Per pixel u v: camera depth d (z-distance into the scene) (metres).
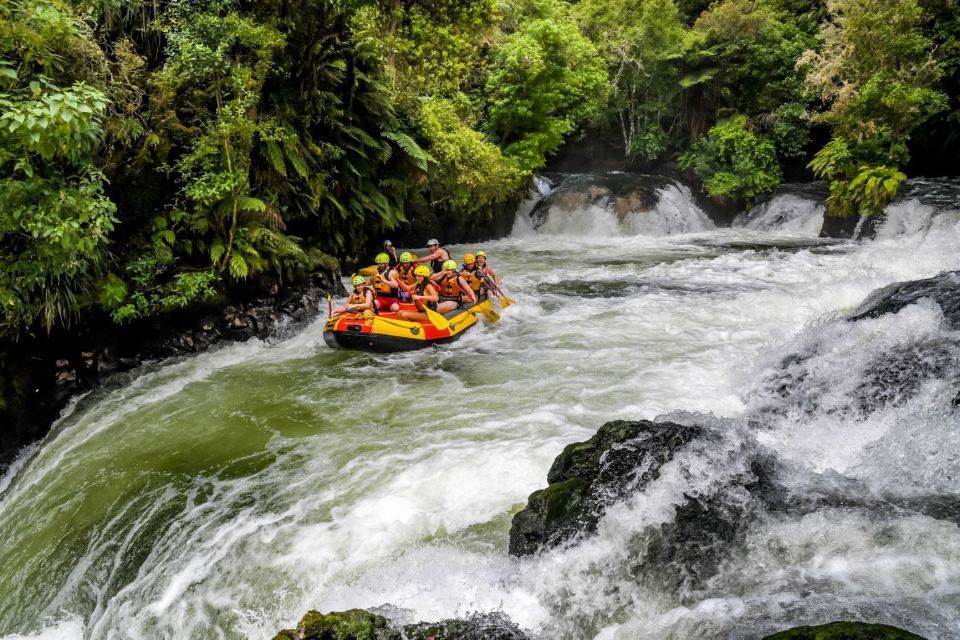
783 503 3.90
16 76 5.09
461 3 16.00
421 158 12.34
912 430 4.55
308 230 11.06
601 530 3.86
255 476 5.25
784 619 2.82
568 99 19.14
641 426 4.56
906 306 6.44
